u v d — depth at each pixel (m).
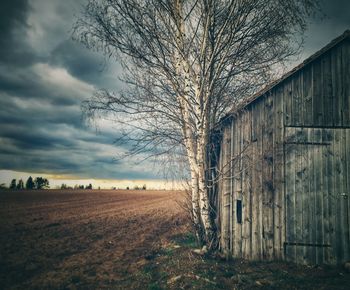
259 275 8.12
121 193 73.44
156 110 9.66
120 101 9.42
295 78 9.94
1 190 72.06
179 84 10.23
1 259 10.73
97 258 11.09
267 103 10.05
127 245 13.32
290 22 8.98
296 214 9.48
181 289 7.29
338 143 9.66
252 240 9.69
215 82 10.00
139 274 8.77
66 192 69.25
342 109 9.74
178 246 11.61
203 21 9.89
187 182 10.65
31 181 104.38
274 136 9.86
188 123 10.16
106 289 7.83
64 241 14.11
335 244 9.24
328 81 9.84
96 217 23.11
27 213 25.02
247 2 8.99
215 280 7.71
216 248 10.02
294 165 9.66
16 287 8.05
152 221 21.05
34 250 12.22
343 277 8.07
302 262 9.26
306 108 9.80
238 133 10.38
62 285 8.20
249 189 9.95
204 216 9.95
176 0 9.95
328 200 9.44
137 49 9.34
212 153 11.03
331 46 9.72
